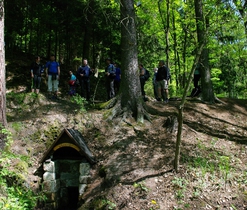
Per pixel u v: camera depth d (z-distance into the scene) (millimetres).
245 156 7066
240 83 21391
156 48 18531
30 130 8031
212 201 5484
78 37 18250
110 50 17688
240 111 10430
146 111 9016
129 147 7434
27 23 16766
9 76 13109
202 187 5812
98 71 17969
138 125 8414
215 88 20312
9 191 5762
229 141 7953
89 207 5820
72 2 14859
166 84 10750
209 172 6281
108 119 8570
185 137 7961
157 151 7203
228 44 11672
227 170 6168
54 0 15344
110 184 6223
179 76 21016
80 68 11211
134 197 5688
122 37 9062
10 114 8633
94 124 8477
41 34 18172
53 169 6922
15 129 7887
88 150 7336
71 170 7395
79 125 8461
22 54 16250
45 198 6348
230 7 7207
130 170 6492
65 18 15984
